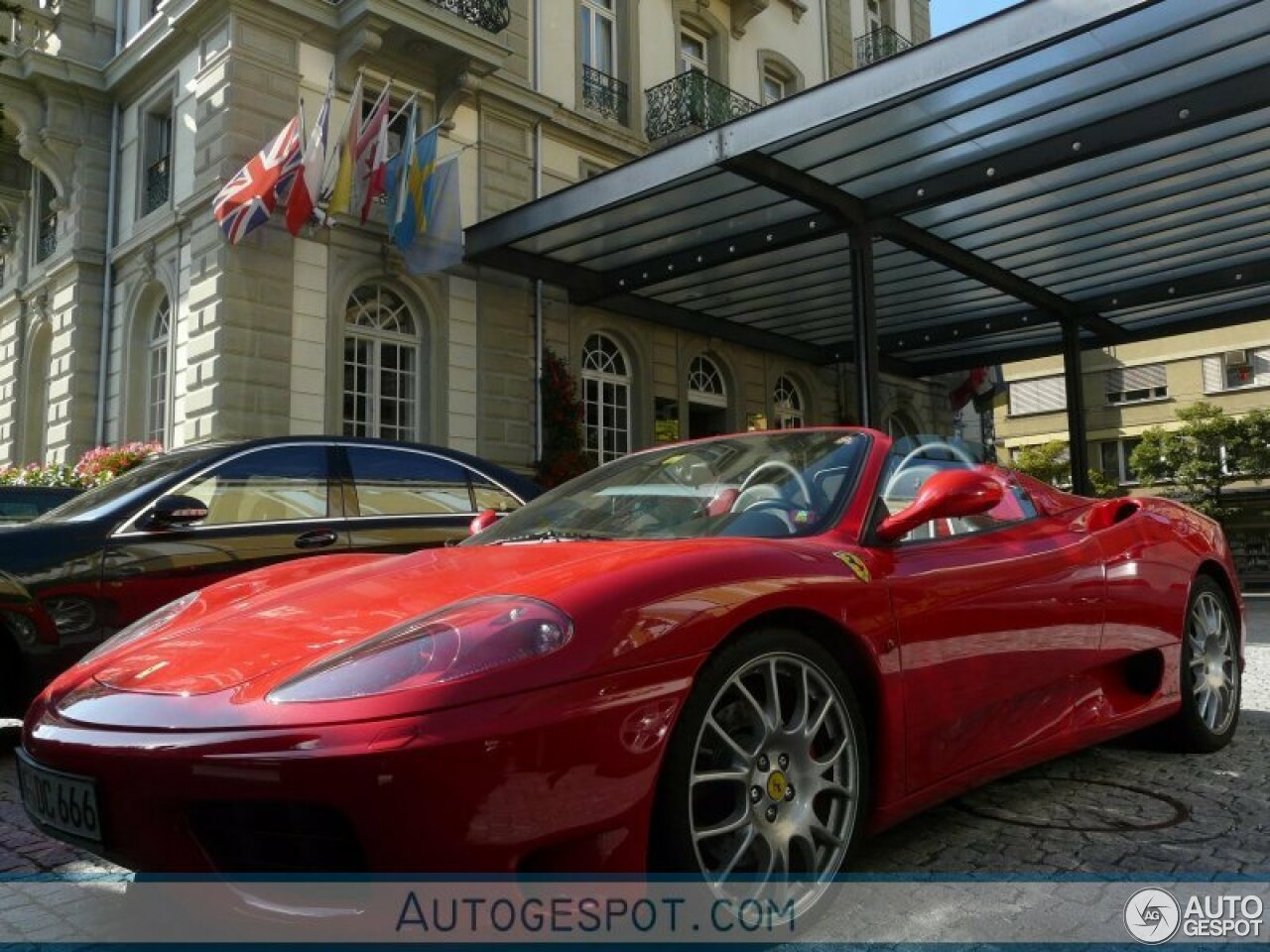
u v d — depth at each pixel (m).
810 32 21.08
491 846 1.69
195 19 12.37
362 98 12.70
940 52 8.64
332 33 12.66
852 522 2.63
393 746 1.67
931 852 2.73
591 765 1.79
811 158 10.51
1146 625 3.42
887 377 21.80
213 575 4.66
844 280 15.14
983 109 9.50
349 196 11.78
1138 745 3.89
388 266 12.79
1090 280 15.06
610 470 3.48
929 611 2.54
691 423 18.44
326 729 1.71
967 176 10.76
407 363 13.34
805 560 2.34
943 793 2.56
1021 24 8.21
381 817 1.66
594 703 1.81
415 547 5.30
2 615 4.05
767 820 2.10
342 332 12.38
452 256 12.62
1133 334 18.00
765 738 2.11
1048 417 32.38
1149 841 2.80
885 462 2.90
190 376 11.77
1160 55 8.66
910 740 2.43
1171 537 3.71
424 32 12.77
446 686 1.75
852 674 2.41
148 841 1.84
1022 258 13.95
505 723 1.72
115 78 14.37
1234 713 3.98
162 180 13.55
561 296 15.02
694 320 16.86
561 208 12.01
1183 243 13.42
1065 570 3.08
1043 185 11.36
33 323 16.19
